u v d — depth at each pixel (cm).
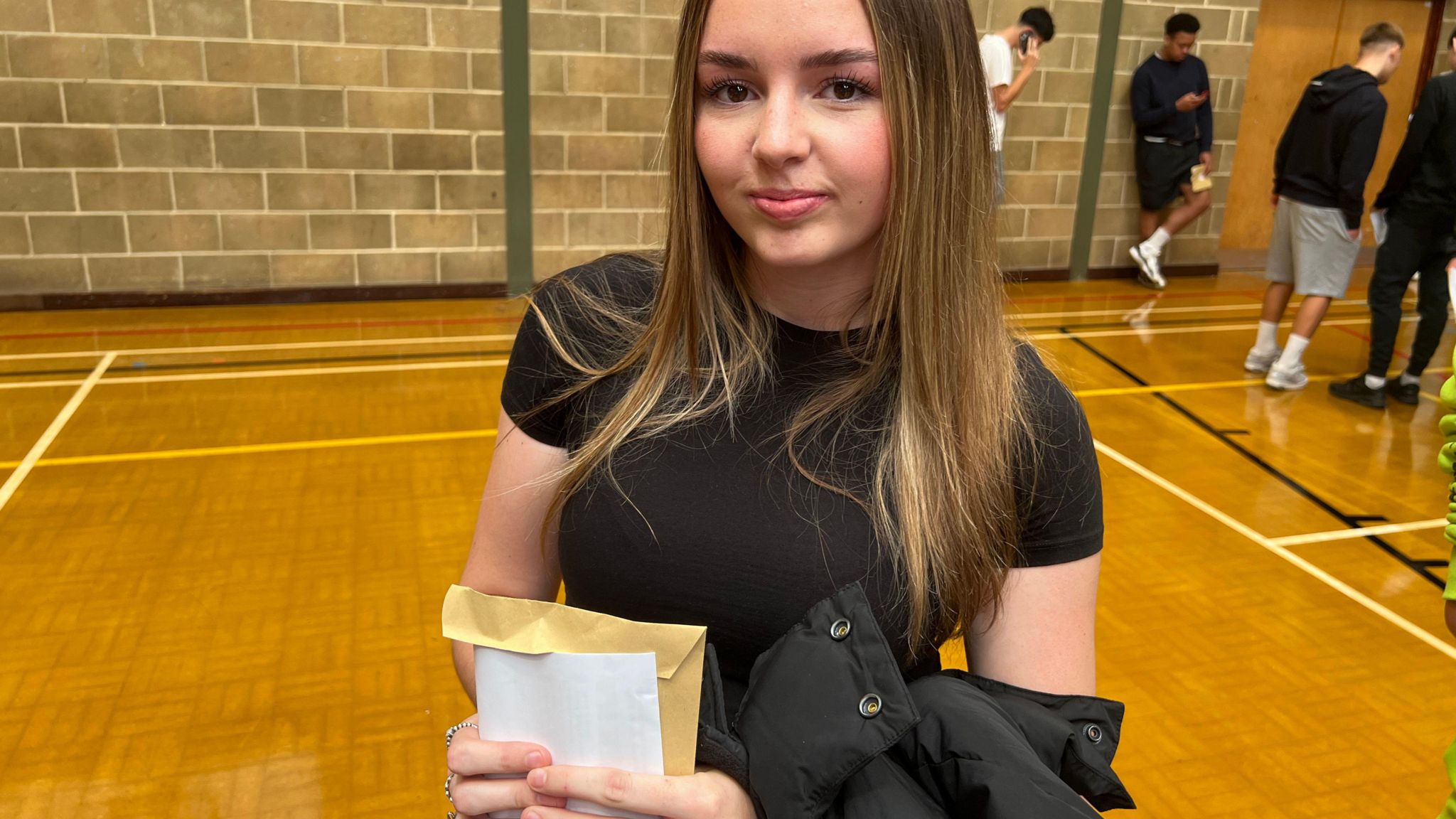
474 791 83
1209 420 488
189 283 621
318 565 324
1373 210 506
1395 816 232
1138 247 757
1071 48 721
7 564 315
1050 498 89
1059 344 608
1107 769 86
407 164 632
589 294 97
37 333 562
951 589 88
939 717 84
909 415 86
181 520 349
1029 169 742
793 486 86
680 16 85
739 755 80
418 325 607
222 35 581
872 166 80
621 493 88
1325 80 500
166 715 250
